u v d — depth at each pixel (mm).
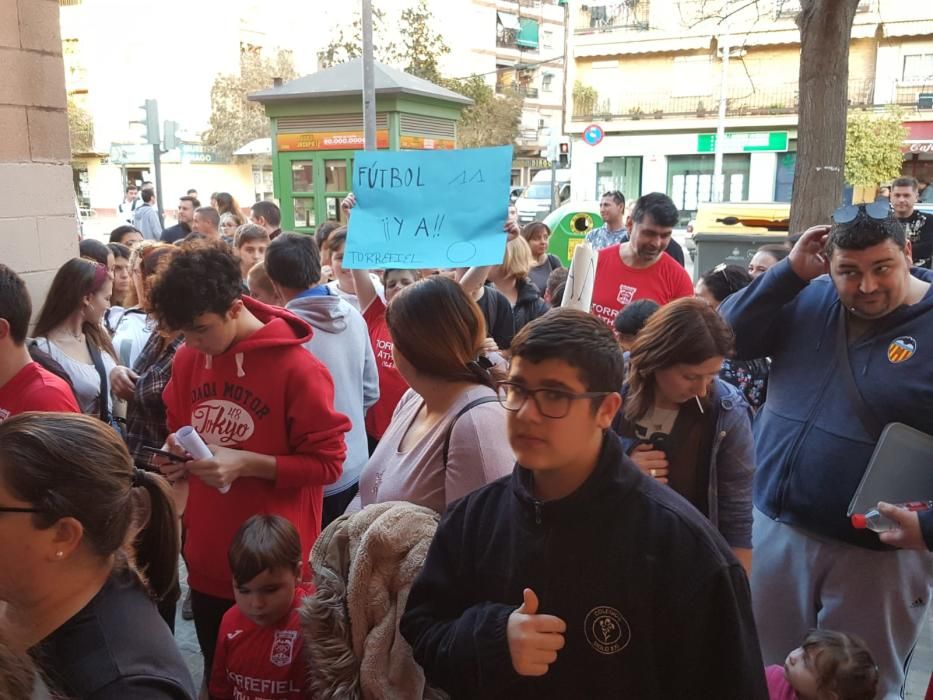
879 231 2189
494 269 4863
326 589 1845
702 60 29141
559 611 1343
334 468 2443
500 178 3350
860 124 24297
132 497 1354
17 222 3697
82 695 1174
